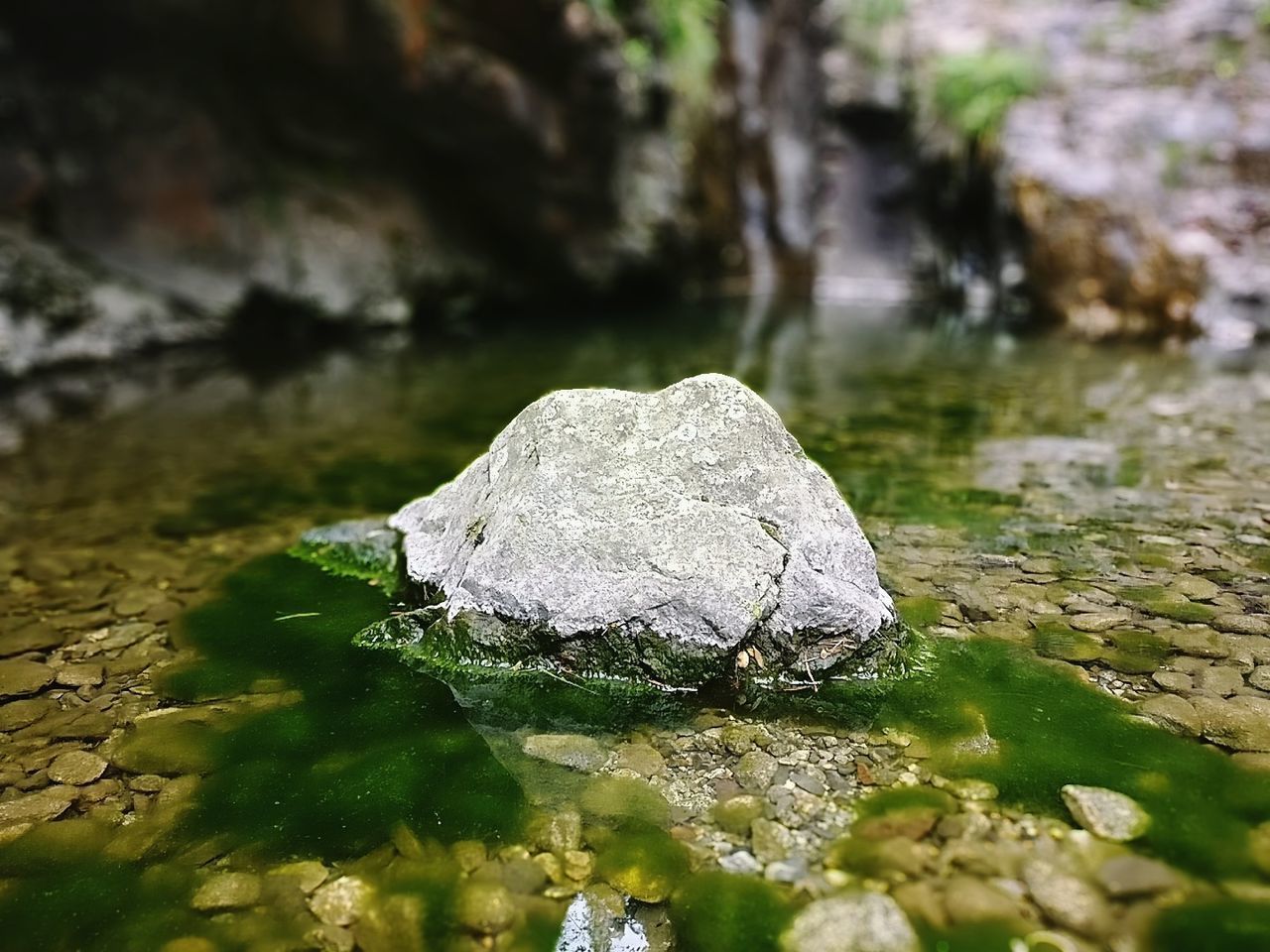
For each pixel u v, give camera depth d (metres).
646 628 0.92
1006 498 1.48
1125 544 1.27
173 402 2.55
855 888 0.66
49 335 2.95
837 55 6.06
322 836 0.73
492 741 0.85
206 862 0.71
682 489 0.97
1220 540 1.28
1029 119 4.56
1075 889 0.65
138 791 0.79
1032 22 5.28
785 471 0.98
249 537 1.39
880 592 0.98
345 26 3.43
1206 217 3.83
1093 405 2.25
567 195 4.37
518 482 1.01
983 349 3.29
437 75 3.66
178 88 3.47
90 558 1.32
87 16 3.17
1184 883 0.65
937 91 5.32
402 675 0.96
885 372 2.82
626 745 0.83
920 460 1.73
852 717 0.86
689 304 5.10
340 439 2.06
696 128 5.29
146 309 3.28
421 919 0.65
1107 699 0.88
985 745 0.81
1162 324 3.77
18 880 0.70
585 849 0.71
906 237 5.85
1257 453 1.75
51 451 1.99
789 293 5.77
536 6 3.72
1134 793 0.74
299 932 0.65
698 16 5.26
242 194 3.67
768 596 0.91
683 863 0.69
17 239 2.99
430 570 1.08
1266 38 4.38
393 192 4.08
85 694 0.94
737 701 0.89
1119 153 4.17
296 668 0.98
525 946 0.63
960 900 0.64
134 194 3.38
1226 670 0.92
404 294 4.05
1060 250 4.12
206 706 0.92
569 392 1.05
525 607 0.95
